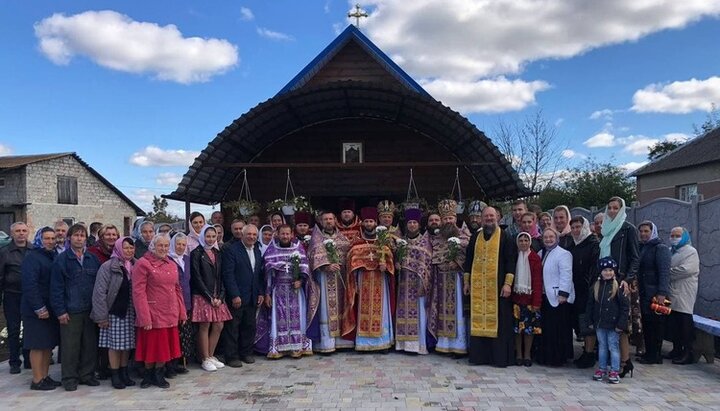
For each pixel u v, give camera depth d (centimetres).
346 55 1188
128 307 606
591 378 623
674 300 691
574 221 680
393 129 1200
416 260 725
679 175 2908
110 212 3675
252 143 1138
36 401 565
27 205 3069
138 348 598
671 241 709
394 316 749
